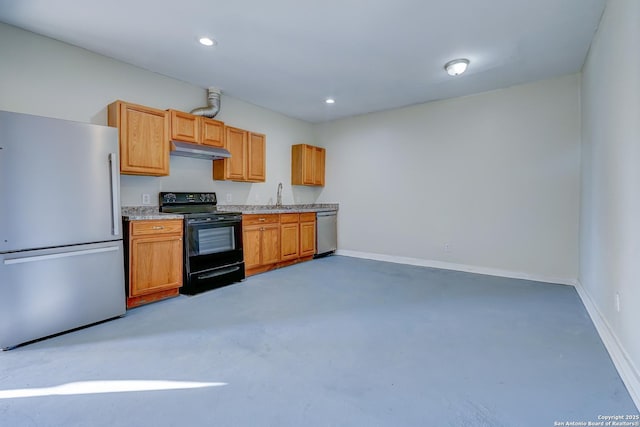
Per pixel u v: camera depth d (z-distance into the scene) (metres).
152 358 2.03
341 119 5.70
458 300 3.18
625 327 1.89
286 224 4.71
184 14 2.50
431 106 4.72
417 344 2.23
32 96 2.79
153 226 3.05
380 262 5.10
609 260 2.30
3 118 2.09
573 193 3.72
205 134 3.86
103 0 2.31
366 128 5.41
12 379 1.78
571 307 2.97
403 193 5.03
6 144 2.11
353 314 2.80
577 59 3.28
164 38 2.88
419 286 3.69
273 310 2.90
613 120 2.22
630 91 1.87
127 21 2.60
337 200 5.81
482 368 1.91
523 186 4.04
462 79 3.83
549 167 3.86
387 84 4.00
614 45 2.18
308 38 2.86
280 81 3.91
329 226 5.59
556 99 3.79
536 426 1.42
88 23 2.63
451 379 1.79
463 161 4.47
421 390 1.69
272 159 5.24
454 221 4.57
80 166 2.46
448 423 1.44
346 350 2.14
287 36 2.83
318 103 4.80
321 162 5.85
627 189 1.91
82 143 2.47
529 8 2.39
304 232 5.05
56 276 2.35
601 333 2.35
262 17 2.54
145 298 3.06
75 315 2.46
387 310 2.90
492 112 4.23
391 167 5.14
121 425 1.42
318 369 1.90
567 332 2.41
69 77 3.00
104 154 2.61
